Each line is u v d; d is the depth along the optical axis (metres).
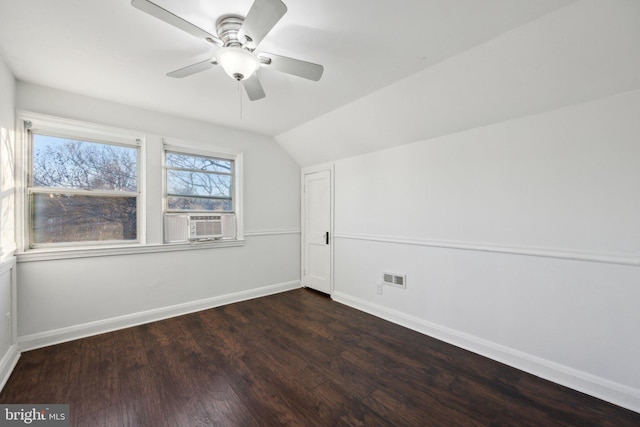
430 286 2.75
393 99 2.56
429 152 2.77
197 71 1.82
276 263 4.12
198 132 3.36
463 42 1.82
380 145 3.17
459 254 2.54
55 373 2.03
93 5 1.48
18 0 1.43
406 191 2.97
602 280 1.82
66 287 2.54
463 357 2.32
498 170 2.29
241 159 3.72
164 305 3.11
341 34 1.74
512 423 1.60
